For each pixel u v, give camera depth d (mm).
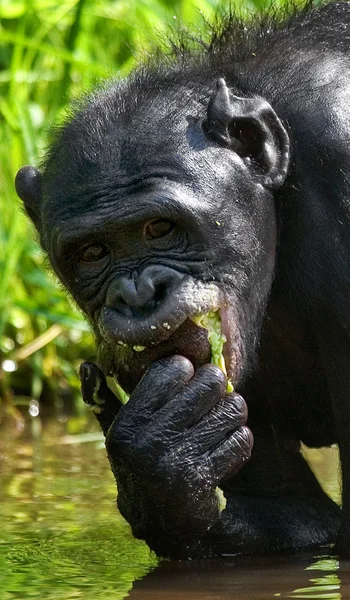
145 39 11797
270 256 6977
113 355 6496
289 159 6953
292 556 6844
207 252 6586
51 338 11398
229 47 7535
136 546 6969
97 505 8008
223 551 6836
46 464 9383
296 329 7250
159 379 6352
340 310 6883
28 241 11289
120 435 6297
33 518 7672
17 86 12148
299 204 6949
